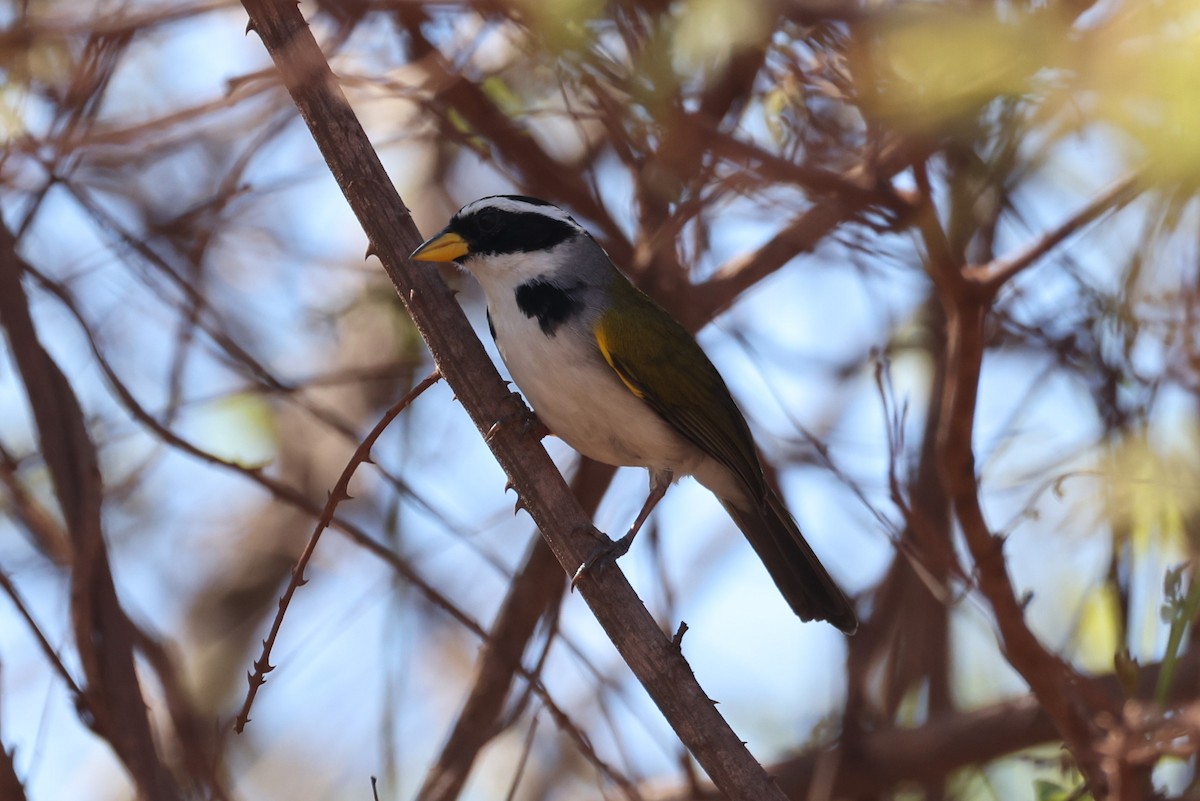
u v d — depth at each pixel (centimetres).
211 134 1134
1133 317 1116
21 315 1057
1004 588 988
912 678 1347
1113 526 1116
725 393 1167
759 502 1176
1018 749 1246
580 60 1037
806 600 1223
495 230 1133
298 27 898
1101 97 918
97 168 1220
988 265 1064
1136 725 875
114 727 1005
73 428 1048
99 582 1031
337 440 1574
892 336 1345
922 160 969
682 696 862
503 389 921
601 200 1307
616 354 1102
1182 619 895
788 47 1015
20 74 1036
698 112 1057
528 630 1266
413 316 916
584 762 1459
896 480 1031
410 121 1306
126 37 1018
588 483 1349
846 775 1292
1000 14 927
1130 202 1023
